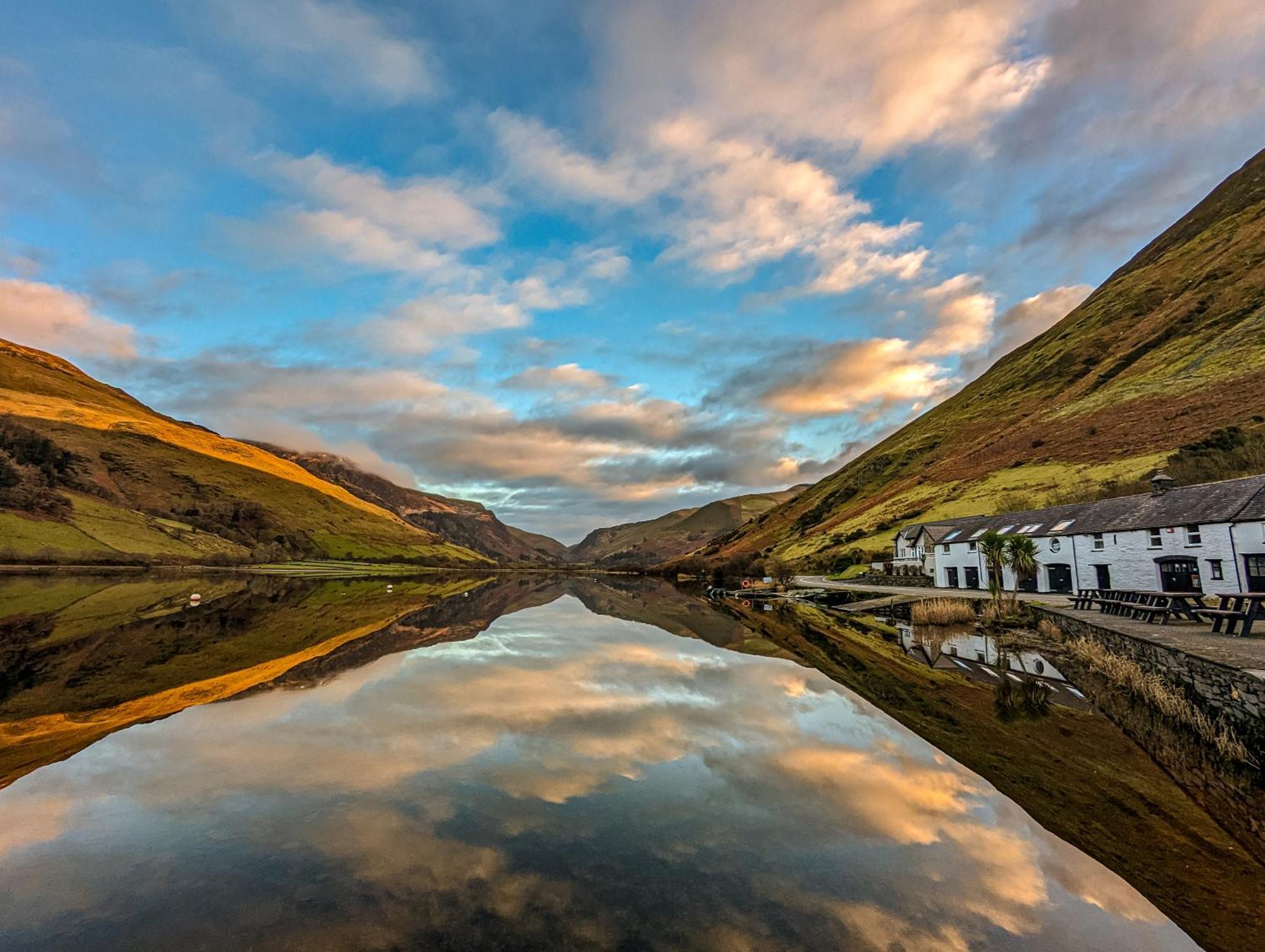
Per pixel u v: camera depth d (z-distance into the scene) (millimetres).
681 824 9578
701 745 13648
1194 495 39844
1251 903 7625
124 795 10492
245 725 14914
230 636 31750
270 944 6375
